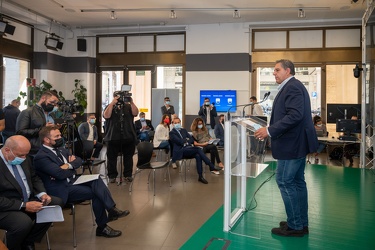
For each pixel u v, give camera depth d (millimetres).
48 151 3020
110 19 9109
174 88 9602
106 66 10414
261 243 2785
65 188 2949
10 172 2564
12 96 8562
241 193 3592
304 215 2953
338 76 9320
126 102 5129
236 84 9281
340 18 8758
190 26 9508
